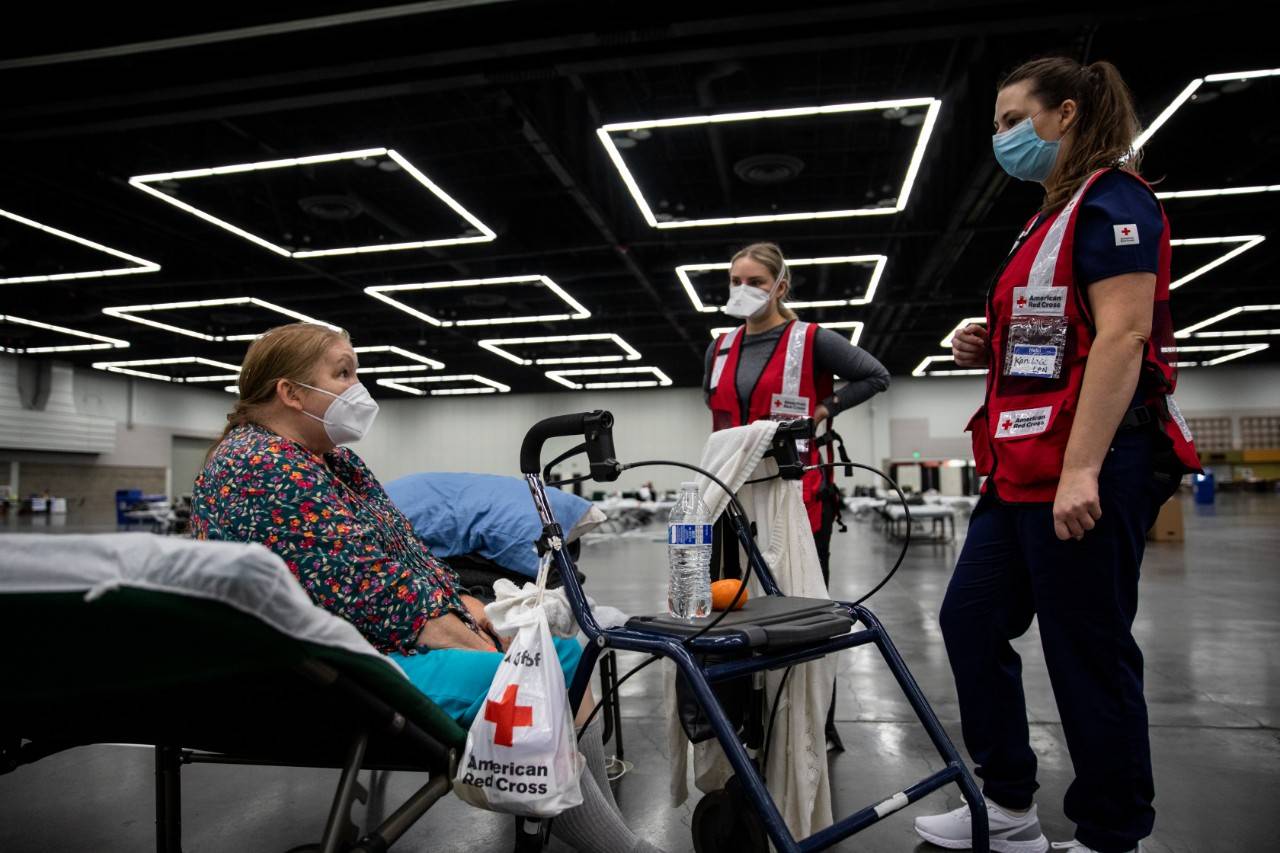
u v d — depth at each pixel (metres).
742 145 8.70
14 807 1.90
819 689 1.50
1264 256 11.88
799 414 2.13
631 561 9.30
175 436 25.44
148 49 5.45
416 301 14.03
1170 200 9.32
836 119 7.99
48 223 9.50
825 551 2.09
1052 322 1.41
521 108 6.83
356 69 5.89
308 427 1.46
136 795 1.97
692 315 16.09
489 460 26.59
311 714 1.00
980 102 6.79
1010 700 1.57
